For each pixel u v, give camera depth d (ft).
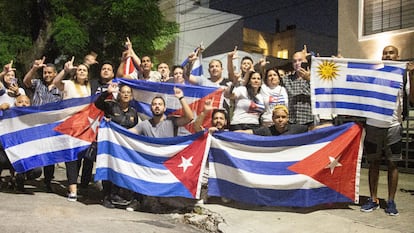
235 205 20.81
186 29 78.69
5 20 47.62
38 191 24.00
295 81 22.91
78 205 20.89
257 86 22.97
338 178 20.06
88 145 22.43
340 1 40.63
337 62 20.40
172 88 23.71
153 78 27.43
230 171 20.74
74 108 22.71
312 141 20.34
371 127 19.49
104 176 21.18
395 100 19.17
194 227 18.49
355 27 39.42
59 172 31.27
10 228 15.78
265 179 20.22
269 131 21.11
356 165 20.11
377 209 19.79
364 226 17.25
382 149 19.56
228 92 23.09
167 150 20.94
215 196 22.11
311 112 21.67
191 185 20.43
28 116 22.70
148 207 21.34
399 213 19.24
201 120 21.34
